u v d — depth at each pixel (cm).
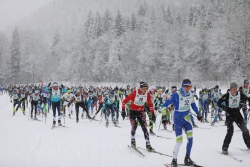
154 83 5422
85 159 562
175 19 7338
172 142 729
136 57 5816
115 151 632
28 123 1190
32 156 588
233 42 3706
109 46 6456
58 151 636
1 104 2562
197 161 529
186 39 5038
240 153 594
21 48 8425
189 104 516
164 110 532
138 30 6669
